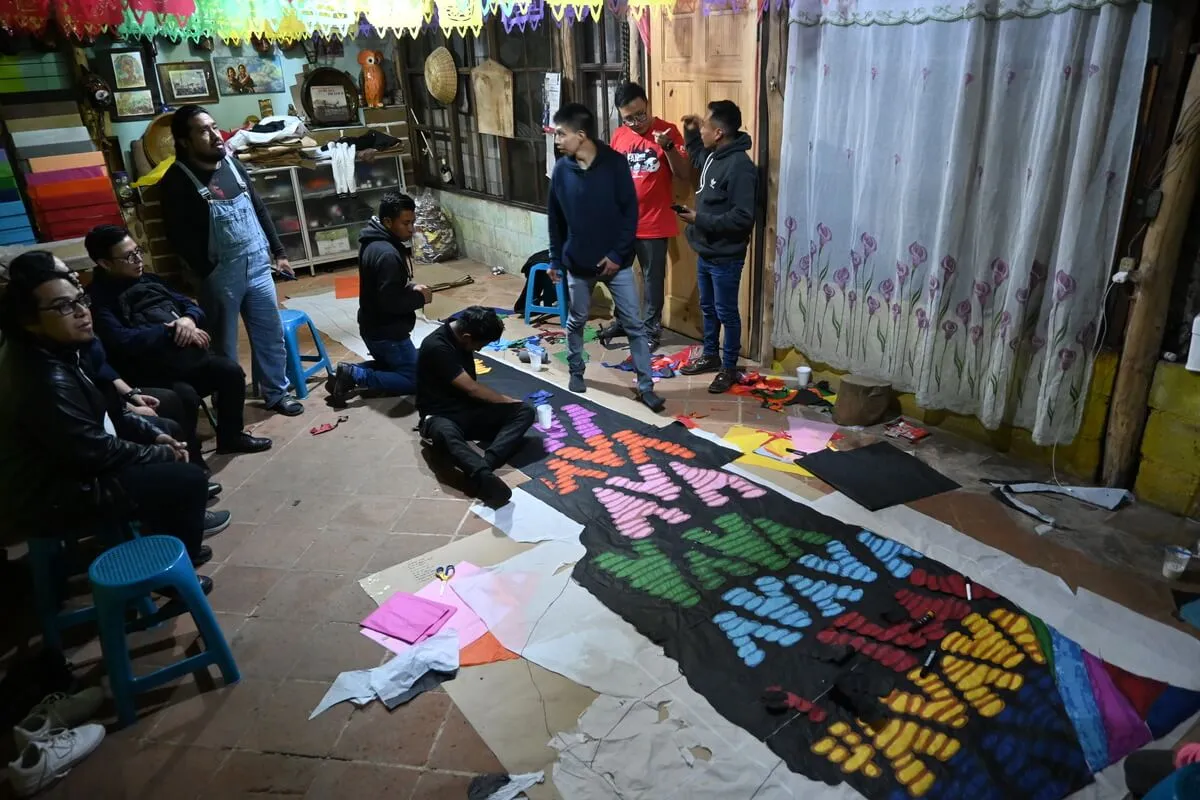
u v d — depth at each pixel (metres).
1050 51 2.72
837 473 3.28
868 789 1.90
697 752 2.03
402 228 4.09
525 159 6.12
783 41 3.72
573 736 2.09
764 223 4.17
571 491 3.29
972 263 3.21
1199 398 2.72
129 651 2.50
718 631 2.45
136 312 3.38
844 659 2.30
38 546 2.33
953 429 3.60
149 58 5.97
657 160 4.39
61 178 5.54
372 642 2.49
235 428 3.74
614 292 3.86
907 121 3.25
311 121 6.79
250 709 2.25
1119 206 2.73
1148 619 2.40
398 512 3.21
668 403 4.06
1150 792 1.60
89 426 2.29
